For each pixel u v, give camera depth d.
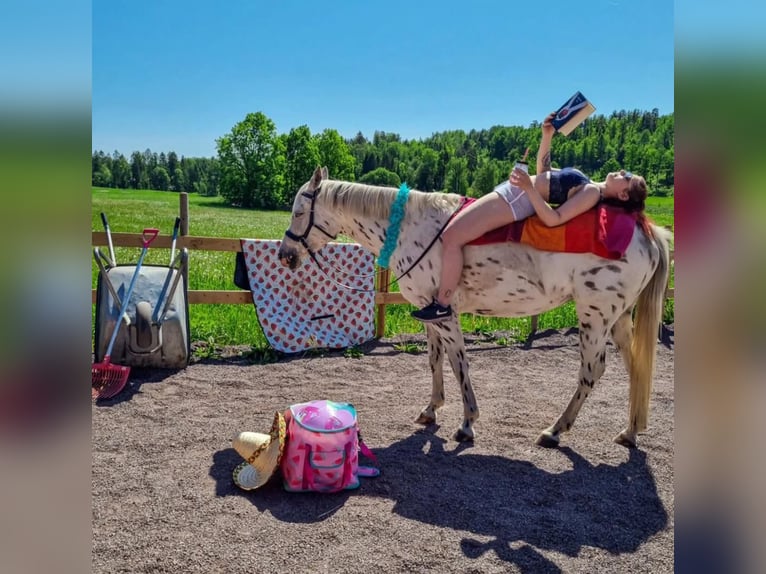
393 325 8.12
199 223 36.03
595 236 3.90
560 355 7.18
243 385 5.57
